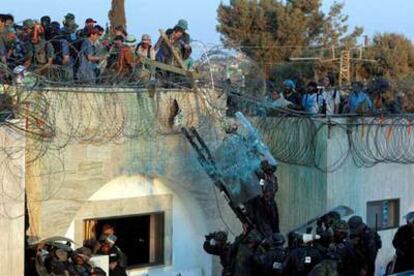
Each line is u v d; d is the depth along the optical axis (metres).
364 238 14.11
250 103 16.91
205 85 15.36
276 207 15.65
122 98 14.34
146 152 14.86
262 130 17.59
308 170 17.11
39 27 13.77
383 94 18.53
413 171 18.36
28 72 12.60
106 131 14.17
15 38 13.47
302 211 17.28
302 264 12.68
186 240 16.25
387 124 17.61
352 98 17.55
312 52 52.94
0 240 11.38
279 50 54.12
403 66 54.88
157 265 15.95
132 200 15.26
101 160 14.24
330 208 16.64
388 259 17.89
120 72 14.40
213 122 15.51
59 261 12.05
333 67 50.09
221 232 14.23
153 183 15.55
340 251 13.24
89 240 14.03
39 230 13.50
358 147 17.14
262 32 55.31
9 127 11.40
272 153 17.78
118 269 13.71
